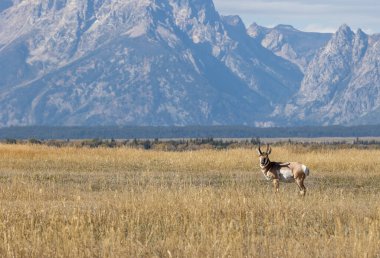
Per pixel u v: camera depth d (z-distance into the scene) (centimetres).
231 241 2853
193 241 2941
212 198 3822
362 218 3525
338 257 2745
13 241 2912
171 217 3381
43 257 2773
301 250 2845
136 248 2886
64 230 3019
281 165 4556
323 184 5609
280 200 3825
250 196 4194
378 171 6744
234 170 6925
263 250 2867
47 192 4450
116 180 5709
